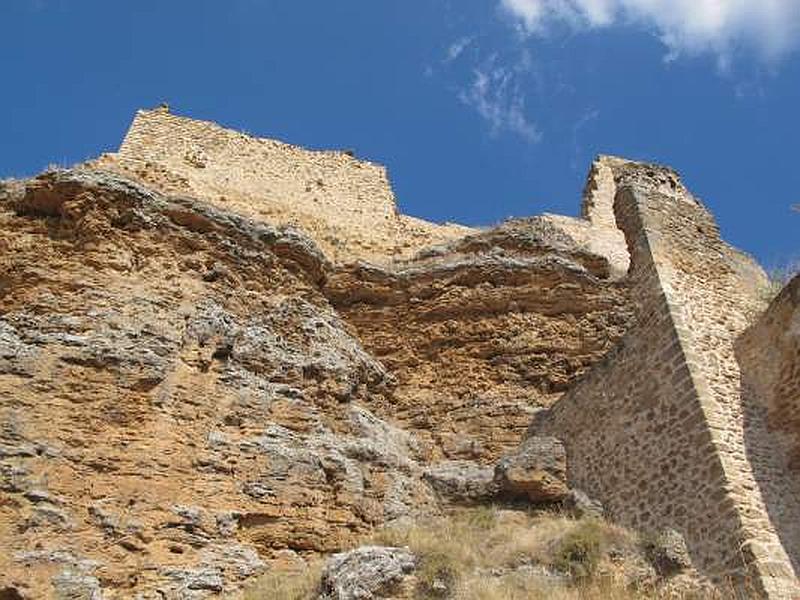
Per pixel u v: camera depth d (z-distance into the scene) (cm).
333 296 2238
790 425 1545
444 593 1314
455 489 1764
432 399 2084
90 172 1988
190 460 1570
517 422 2002
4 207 1956
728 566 1366
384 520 1659
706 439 1499
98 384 1598
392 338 2206
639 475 1600
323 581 1341
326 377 1902
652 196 2028
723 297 1852
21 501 1402
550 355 2150
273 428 1706
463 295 2256
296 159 3247
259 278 2050
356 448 1766
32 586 1287
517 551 1437
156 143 3058
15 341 1625
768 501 1438
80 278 1806
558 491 1688
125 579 1377
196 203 2058
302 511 1594
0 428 1477
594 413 1777
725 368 1648
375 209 3170
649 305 1784
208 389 1706
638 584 1370
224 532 1504
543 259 2316
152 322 1759
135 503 1477
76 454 1497
